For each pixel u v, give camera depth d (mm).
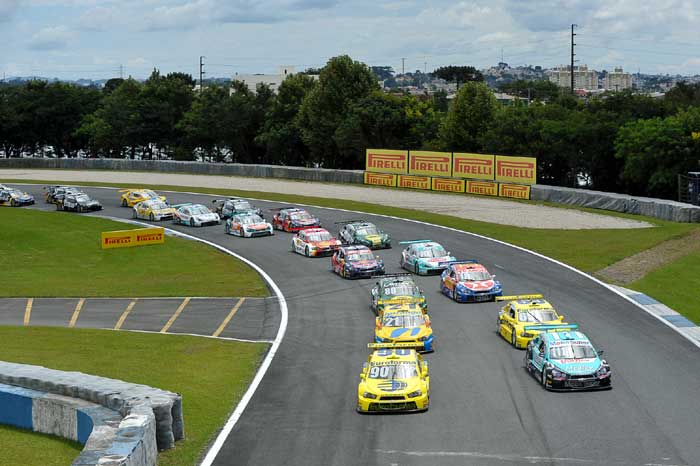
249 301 49844
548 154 103062
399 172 98312
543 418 27484
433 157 94688
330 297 49500
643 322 40781
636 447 24594
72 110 170000
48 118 167750
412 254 55312
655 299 45312
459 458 24109
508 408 28656
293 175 110000
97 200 96188
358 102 128250
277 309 47188
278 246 67812
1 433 25984
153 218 83062
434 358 35750
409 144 126750
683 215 67812
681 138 85938
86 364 35594
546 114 107062
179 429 25734
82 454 20219
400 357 30609
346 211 81812
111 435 21688
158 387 31859
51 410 25625
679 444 24766
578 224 69625
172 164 122938
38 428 26047
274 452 25016
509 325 37812
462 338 38938
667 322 40656
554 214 75562
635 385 31047
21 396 26234
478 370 33656
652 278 49750
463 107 116938
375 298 45312
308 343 39375
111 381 26672
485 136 109375
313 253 62438
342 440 25969
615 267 53656
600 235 64125
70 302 51625
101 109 164750
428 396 29641
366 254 55406
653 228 65625
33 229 79250
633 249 58406
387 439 25938
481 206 82000
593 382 30328
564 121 101875
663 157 87062
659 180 86875
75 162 131000
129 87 171500
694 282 48188
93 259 66625
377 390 28656
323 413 28812
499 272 53781
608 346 36812
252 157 157750
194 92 169250
